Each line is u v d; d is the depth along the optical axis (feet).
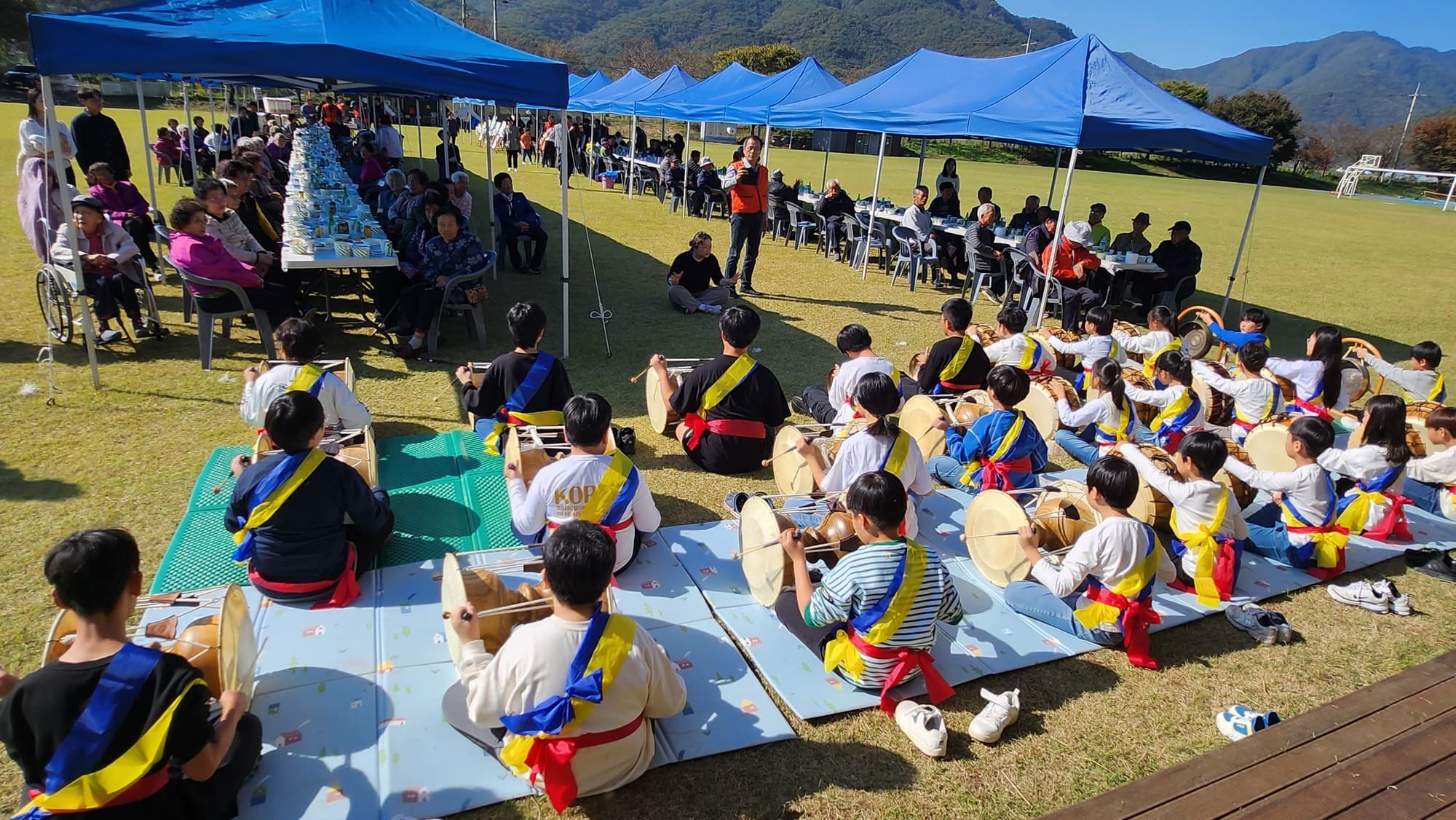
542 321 15.61
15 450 15.97
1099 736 10.57
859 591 10.18
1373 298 44.52
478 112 125.70
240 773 8.23
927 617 10.30
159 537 13.33
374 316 26.76
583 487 11.80
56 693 6.54
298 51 17.17
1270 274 50.96
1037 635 12.57
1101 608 12.19
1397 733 9.63
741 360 16.74
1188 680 11.87
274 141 52.65
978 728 10.22
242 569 12.53
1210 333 28.78
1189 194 121.29
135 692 6.68
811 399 20.38
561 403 16.25
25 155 24.07
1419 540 16.90
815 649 11.59
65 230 21.38
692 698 10.59
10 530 13.24
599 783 8.71
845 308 33.22
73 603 6.66
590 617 8.31
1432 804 8.27
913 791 9.45
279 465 10.92
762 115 45.62
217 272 20.36
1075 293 30.89
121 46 16.07
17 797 8.50
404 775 9.00
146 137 33.50
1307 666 12.42
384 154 52.01
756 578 12.56
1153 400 18.74
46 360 20.84
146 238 28.43
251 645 9.28
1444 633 13.53
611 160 73.41
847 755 9.91
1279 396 21.63
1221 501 13.74
